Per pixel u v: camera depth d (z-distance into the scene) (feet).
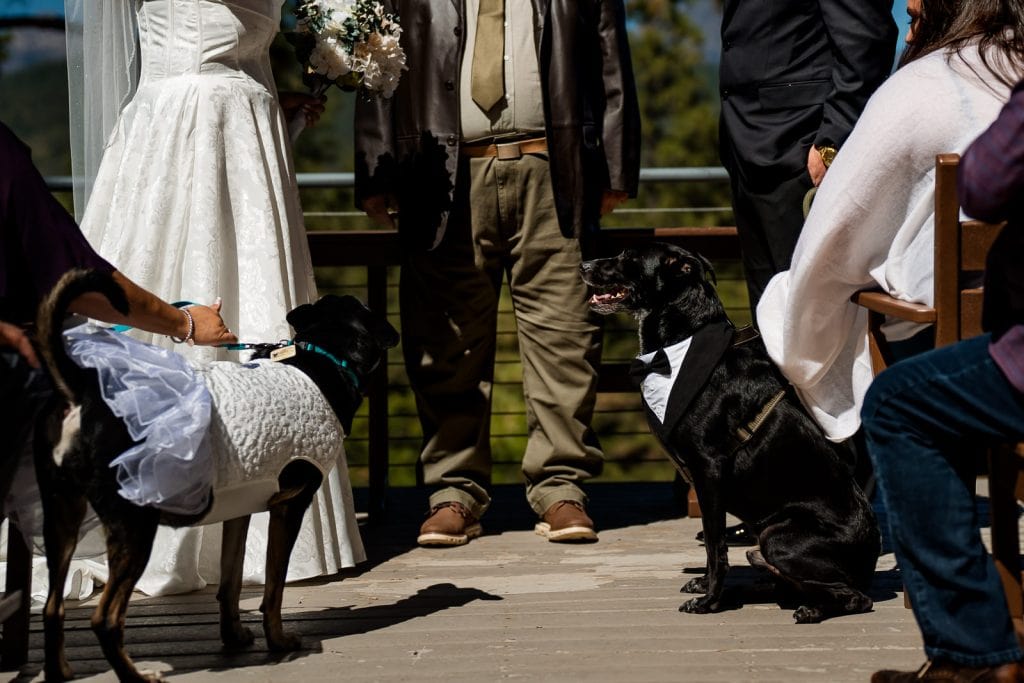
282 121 18.72
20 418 12.66
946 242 12.94
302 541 17.94
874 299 14.70
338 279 51.52
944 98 13.97
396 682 13.50
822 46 19.17
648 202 64.54
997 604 11.11
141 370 12.54
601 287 17.53
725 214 62.34
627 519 22.63
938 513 11.19
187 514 12.85
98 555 14.56
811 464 16.25
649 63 77.25
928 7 14.61
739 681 13.24
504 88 20.13
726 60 19.97
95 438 12.22
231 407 13.05
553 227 20.53
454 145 20.13
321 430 13.99
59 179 20.65
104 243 17.43
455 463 21.21
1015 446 11.35
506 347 49.01
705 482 16.46
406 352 21.38
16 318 13.01
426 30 20.17
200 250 17.19
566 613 16.30
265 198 17.72
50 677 13.56
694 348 16.74
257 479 13.25
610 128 20.68
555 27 20.01
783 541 16.11
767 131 19.35
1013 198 10.56
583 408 21.18
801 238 15.17
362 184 20.77
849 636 14.93
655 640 14.93
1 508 12.98
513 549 20.31
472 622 15.93
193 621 16.24
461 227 20.58
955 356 11.21
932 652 11.23
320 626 15.92
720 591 16.25
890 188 14.38
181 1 17.60
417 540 20.86
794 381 15.98
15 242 12.92
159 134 17.46
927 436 11.37
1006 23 13.96
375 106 20.57
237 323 17.57
